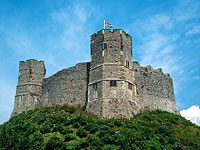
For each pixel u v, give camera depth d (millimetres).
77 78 49562
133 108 41875
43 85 54781
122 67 43031
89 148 29656
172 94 53969
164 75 53156
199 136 38000
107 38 44688
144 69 49719
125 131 32688
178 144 32031
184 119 47062
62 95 50281
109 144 29953
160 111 47656
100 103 40688
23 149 29141
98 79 42750
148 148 29531
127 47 45562
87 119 37312
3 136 32156
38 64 55688
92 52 45625
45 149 29250
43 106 52562
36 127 35531
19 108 52094
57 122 36875
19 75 55125
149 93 48656
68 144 30016
